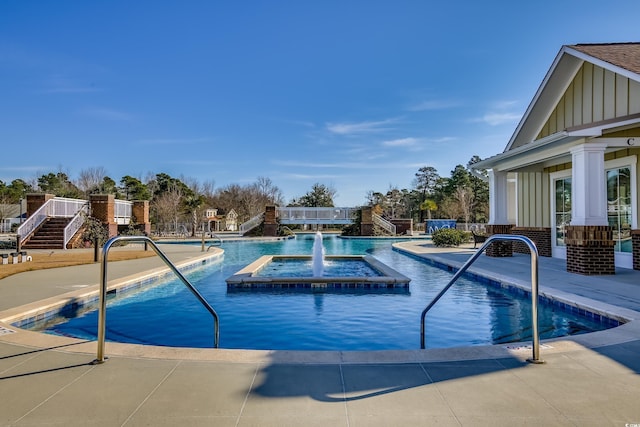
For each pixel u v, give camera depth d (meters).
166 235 30.30
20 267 10.20
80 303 6.71
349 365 3.20
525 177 13.95
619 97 9.39
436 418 2.31
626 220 9.56
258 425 2.24
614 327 4.78
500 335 5.26
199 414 2.37
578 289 6.91
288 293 8.22
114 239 3.48
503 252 12.80
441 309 6.66
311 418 2.32
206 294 8.14
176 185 42.59
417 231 40.84
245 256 16.55
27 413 2.39
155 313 6.55
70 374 3.03
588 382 2.85
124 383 2.85
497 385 2.80
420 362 3.26
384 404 2.50
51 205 18.78
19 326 5.42
